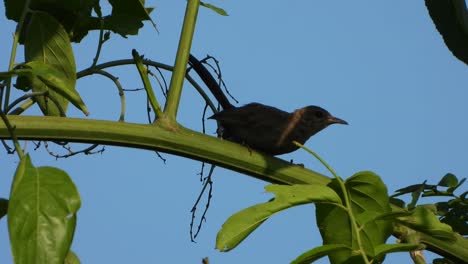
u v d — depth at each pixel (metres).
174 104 6.44
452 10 6.66
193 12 6.80
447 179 6.84
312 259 4.70
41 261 4.11
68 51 7.26
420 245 4.74
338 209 5.16
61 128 5.99
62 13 7.98
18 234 4.13
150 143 6.29
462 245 6.11
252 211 4.60
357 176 5.16
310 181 6.60
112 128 6.17
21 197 4.22
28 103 7.39
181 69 6.58
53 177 4.30
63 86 5.60
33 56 7.24
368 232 5.09
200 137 6.43
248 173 6.57
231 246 4.50
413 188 6.77
